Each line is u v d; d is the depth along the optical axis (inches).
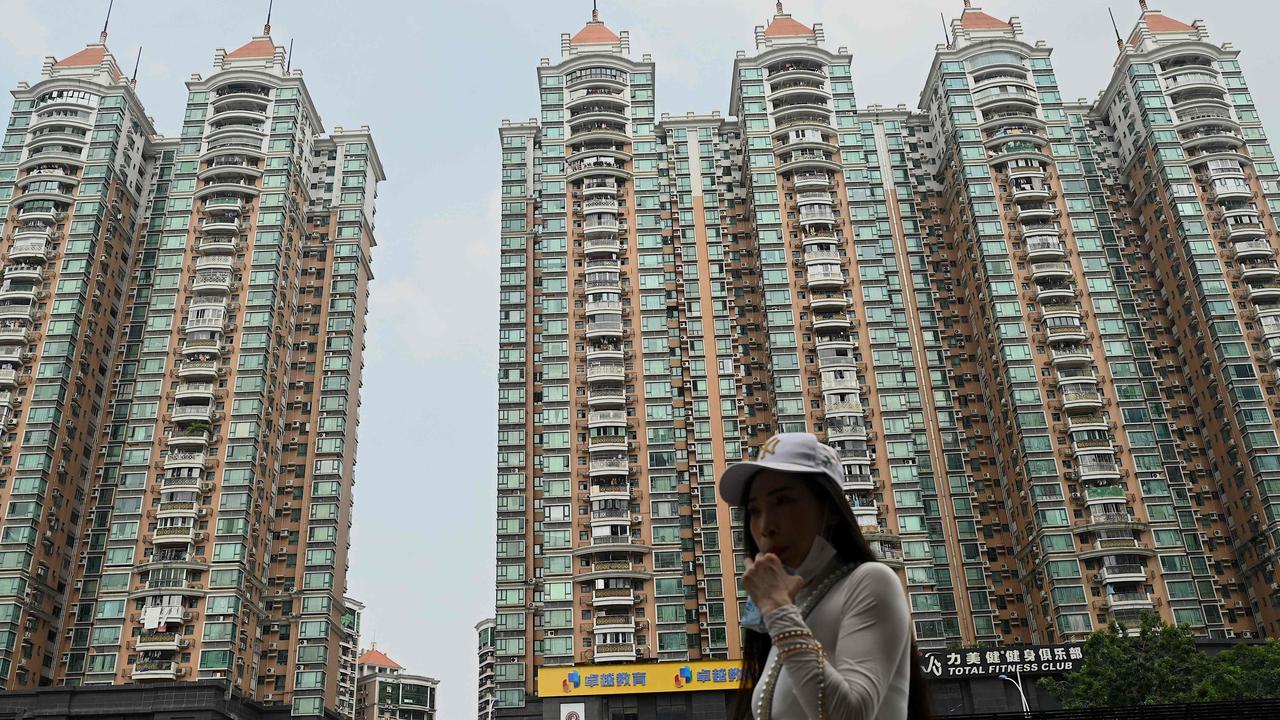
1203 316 3129.9
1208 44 3585.1
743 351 3319.4
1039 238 3270.2
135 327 3383.4
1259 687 1985.7
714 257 3447.3
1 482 2883.9
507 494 3006.9
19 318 3105.3
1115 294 3191.4
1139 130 3526.1
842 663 136.3
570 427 3088.1
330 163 3831.2
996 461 3152.1
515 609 2839.6
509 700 2723.9
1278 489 2827.3
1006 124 3503.9
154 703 2610.7
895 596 142.3
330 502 3221.0
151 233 3567.9
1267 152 3403.1
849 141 3528.5
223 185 3403.1
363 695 6043.3
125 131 3575.3
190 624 2770.7
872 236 3341.5
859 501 2893.7
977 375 3309.5
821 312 3221.0
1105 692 2003.0
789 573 154.9
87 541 3024.1
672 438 3065.9
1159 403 3129.9
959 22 3774.6
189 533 2861.7
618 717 2513.5
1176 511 2960.1
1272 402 2955.2
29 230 3257.9
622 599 2792.8
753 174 3464.6
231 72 3636.8
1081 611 2731.3
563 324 3255.4
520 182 3602.4
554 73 3757.4
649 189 3513.8
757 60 3705.7
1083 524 2834.6
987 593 2955.2
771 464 154.5
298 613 3046.3
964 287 3432.6
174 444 2992.1
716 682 2513.5
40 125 3462.1
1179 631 2069.4
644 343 3218.5
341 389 3410.4
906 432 3002.0
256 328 3211.1
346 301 3570.4
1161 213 3380.9
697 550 2938.0
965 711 2449.6
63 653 2861.7
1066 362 3063.5
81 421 3112.7
